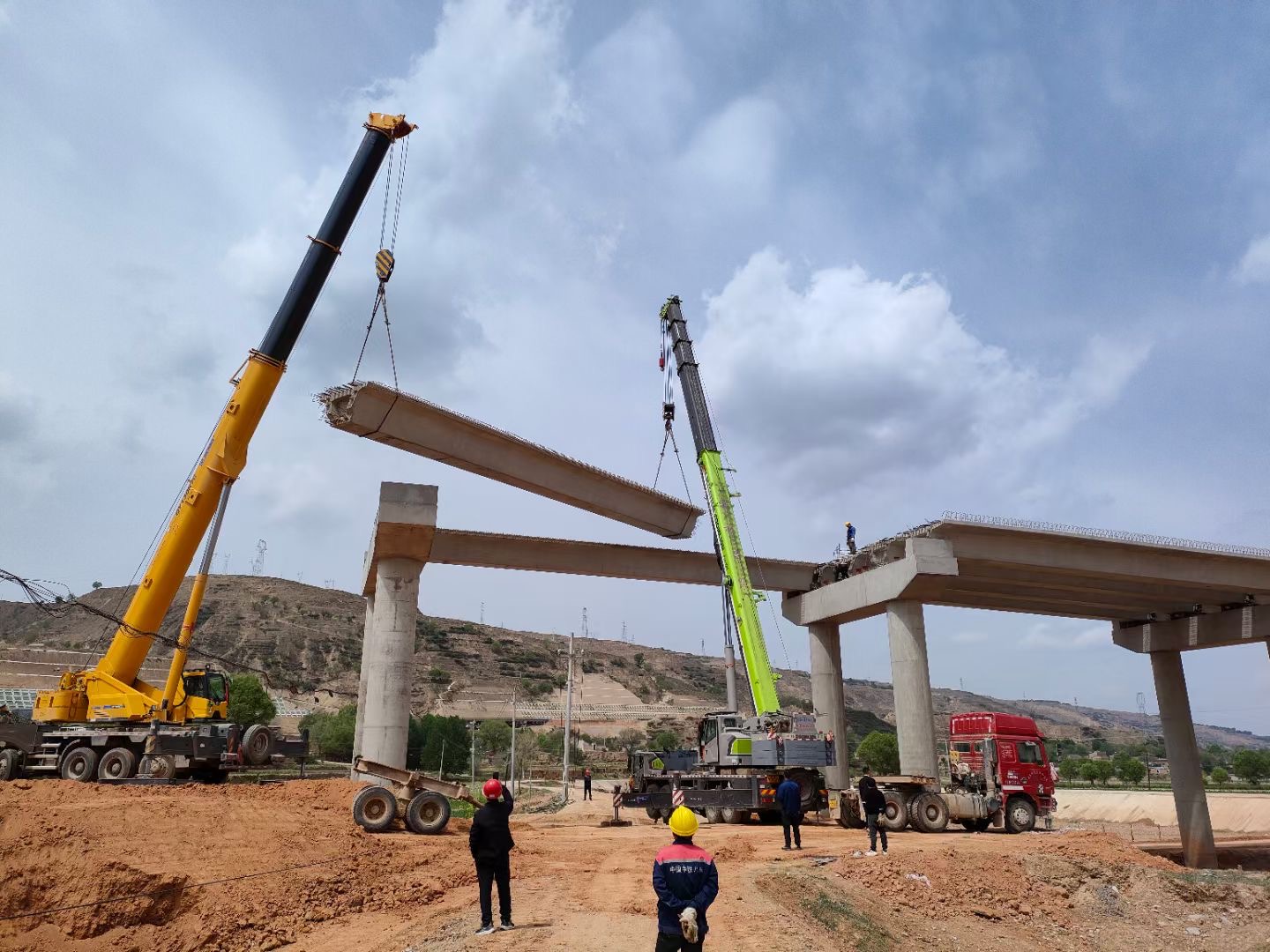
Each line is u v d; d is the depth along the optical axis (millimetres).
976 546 39031
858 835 28672
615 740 142250
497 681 181750
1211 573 43375
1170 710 54219
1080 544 40875
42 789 22109
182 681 27984
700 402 42938
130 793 22500
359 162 30000
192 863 16891
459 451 34406
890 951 14898
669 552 44438
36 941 14367
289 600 186125
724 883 17000
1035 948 18547
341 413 31484
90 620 152000
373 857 19484
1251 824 84750
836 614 44281
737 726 34188
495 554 40469
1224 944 21562
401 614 34969
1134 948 20531
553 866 20188
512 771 74438
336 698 147375
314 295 29328
